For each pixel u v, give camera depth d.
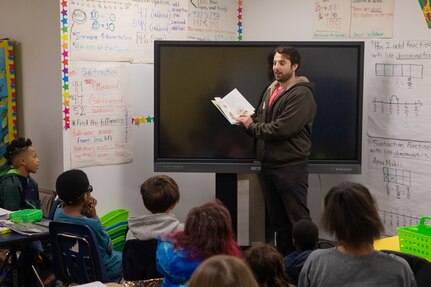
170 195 2.83
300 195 3.99
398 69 4.52
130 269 2.82
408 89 4.47
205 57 4.36
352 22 4.73
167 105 4.38
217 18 5.05
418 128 4.43
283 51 3.93
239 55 4.36
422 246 2.63
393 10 4.55
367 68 4.70
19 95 4.80
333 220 1.83
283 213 4.21
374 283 1.80
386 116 4.62
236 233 4.47
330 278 1.85
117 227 4.19
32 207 3.97
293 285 2.84
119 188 4.61
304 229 3.05
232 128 4.38
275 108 3.94
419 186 4.45
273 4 5.05
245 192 4.61
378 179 4.71
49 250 3.87
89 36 4.30
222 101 4.10
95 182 4.45
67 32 4.18
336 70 4.38
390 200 4.65
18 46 4.73
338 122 4.42
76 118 4.28
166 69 4.36
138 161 4.72
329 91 4.39
